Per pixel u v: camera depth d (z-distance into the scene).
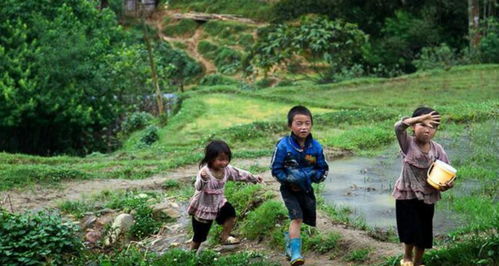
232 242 7.43
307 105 20.58
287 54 28.50
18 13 22.61
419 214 5.41
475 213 7.41
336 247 6.59
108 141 23.94
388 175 10.31
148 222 8.62
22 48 21.67
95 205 10.09
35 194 11.08
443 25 33.84
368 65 31.05
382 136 13.51
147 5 50.25
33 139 22.69
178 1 51.41
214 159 6.61
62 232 7.66
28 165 12.94
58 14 23.44
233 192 9.01
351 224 7.31
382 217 7.78
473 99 19.31
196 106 20.56
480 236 6.20
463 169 9.70
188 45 46.84
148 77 24.61
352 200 8.66
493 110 15.19
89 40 23.80
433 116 5.20
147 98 24.81
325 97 21.80
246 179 6.95
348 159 11.88
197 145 15.46
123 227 8.55
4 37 21.97
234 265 6.36
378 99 20.58
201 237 6.93
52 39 21.97
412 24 31.91
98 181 12.02
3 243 7.36
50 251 7.36
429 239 5.42
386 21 33.31
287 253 6.14
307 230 7.01
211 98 22.88
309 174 5.87
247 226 7.68
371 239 6.72
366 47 30.27
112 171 12.64
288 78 32.50
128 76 23.86
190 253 6.78
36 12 22.83
